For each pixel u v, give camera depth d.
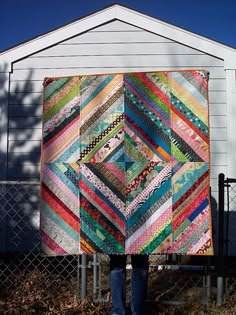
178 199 3.05
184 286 4.04
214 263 4.84
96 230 3.08
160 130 3.07
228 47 5.83
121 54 5.93
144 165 3.07
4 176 5.90
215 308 3.35
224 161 5.80
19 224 5.86
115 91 3.11
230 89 5.82
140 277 3.09
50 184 3.13
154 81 3.09
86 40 5.96
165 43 5.91
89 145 3.11
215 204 5.75
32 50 5.97
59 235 3.11
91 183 3.10
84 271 3.53
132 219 3.06
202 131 3.05
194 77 3.06
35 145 5.94
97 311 3.30
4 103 5.96
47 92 3.14
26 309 3.34
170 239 3.05
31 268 4.63
